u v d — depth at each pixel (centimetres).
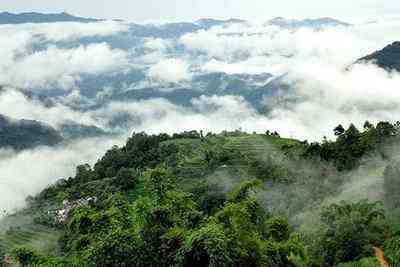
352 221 4450
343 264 4144
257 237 1731
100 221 1841
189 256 1527
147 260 1638
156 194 1930
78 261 1738
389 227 4806
